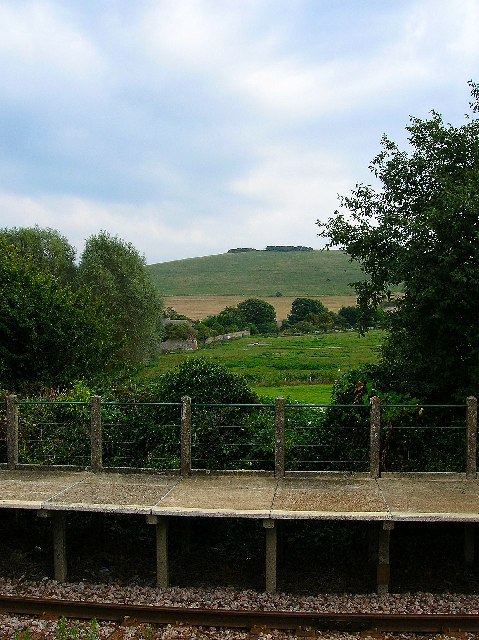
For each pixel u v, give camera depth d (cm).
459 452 1100
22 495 909
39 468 1054
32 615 800
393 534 1081
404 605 823
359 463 1119
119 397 1307
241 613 771
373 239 1251
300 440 1161
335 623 768
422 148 1303
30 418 1210
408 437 1106
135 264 4506
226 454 1148
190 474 1020
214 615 776
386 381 1192
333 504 862
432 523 1076
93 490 935
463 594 867
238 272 18375
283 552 1049
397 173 1313
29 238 4528
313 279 17012
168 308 11162
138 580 922
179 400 1217
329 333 9369
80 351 1816
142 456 1190
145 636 736
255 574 954
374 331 8456
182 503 868
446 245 1123
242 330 9569
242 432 1188
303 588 898
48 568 966
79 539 1105
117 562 1006
